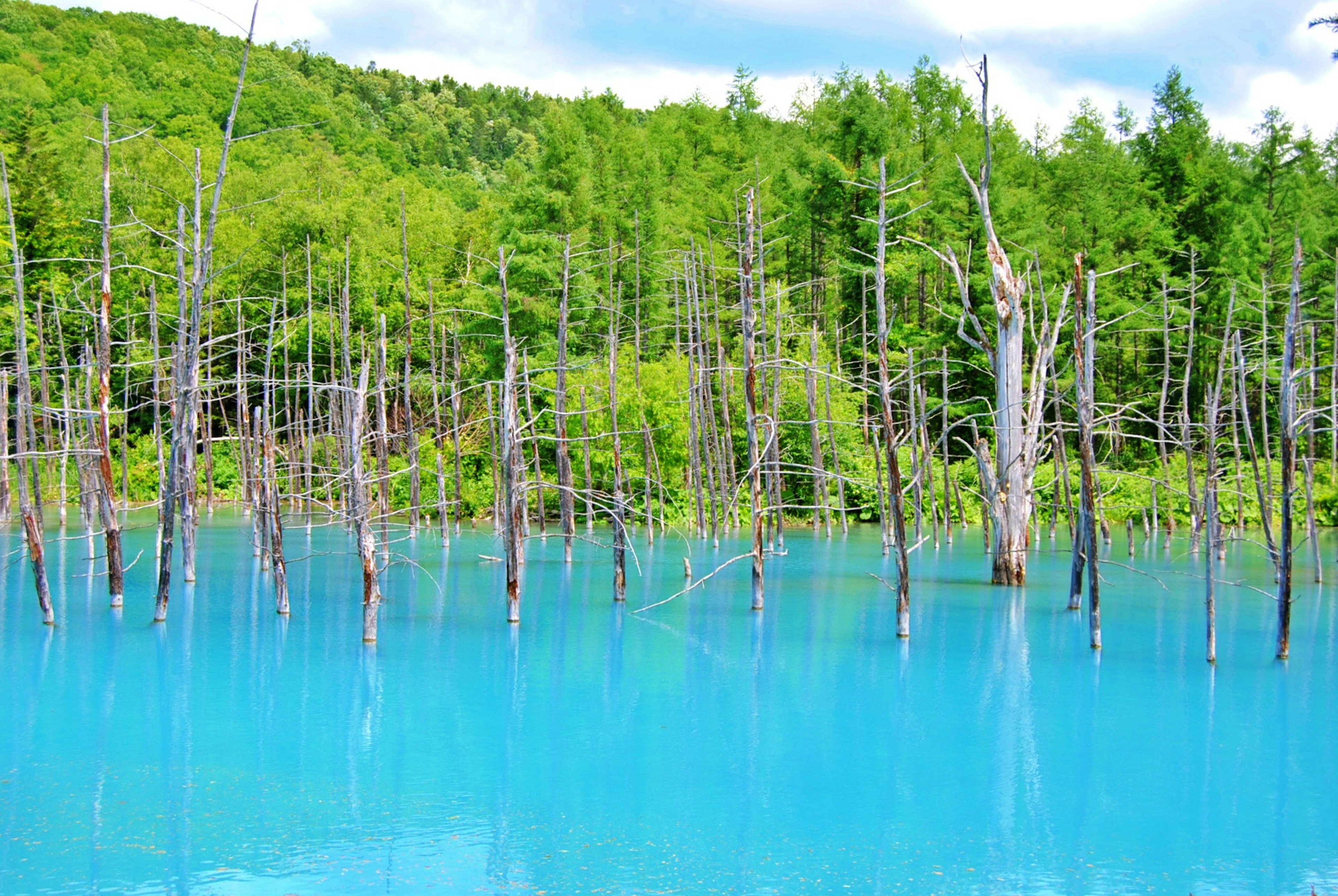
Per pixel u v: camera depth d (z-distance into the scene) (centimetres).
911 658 1955
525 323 4712
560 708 1595
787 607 2495
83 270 5138
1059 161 6269
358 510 2042
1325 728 1513
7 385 3033
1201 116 5666
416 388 4953
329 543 3766
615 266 5191
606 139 6053
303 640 2059
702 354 3991
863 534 4347
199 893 960
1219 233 5241
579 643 2066
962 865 1043
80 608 2344
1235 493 3538
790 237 5750
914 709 1606
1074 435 5144
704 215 5969
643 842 1091
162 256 5634
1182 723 1542
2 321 4447
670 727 1501
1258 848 1091
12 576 2784
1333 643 2123
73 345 4969
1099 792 1255
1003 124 6650
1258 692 1716
